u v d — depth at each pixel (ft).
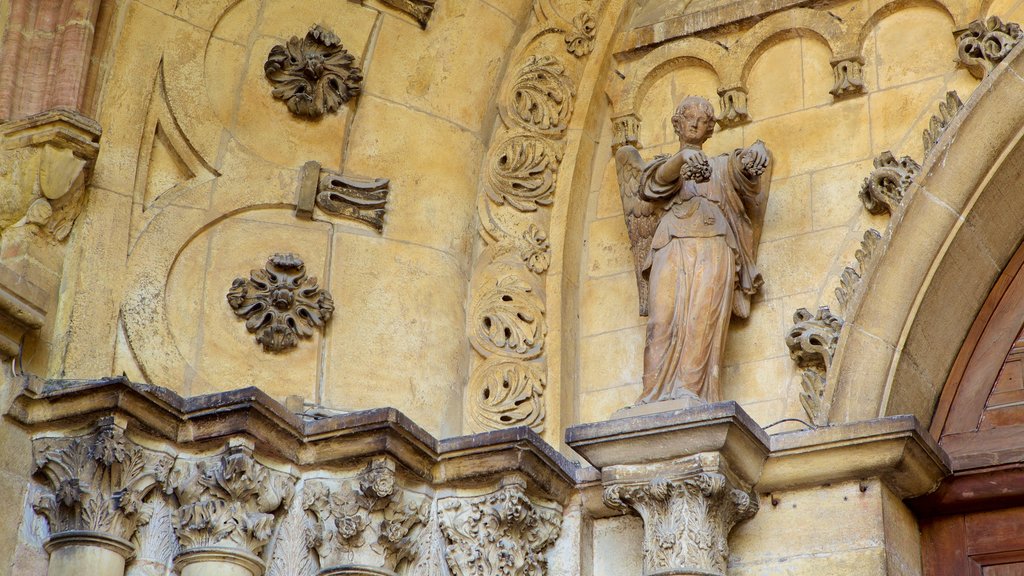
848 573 31.96
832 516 32.55
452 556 33.68
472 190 38.04
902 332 33.71
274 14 37.93
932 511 34.01
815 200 35.91
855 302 33.94
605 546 34.50
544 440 35.37
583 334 37.37
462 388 36.29
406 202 37.45
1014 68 34.04
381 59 38.27
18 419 32.73
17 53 35.09
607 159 38.75
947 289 34.24
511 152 38.09
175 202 35.83
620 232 37.93
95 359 33.76
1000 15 35.32
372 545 33.04
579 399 36.70
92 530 31.89
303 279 36.19
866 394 33.30
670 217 35.01
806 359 34.30
